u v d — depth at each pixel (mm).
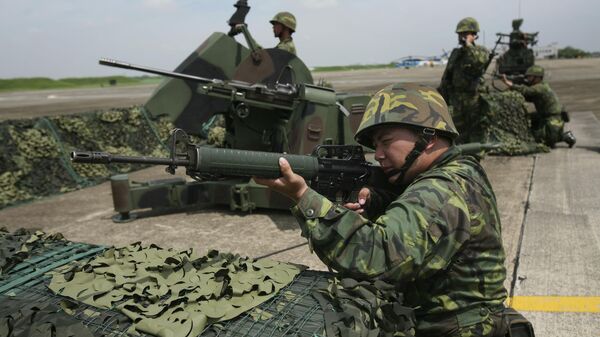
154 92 6266
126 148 9195
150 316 1676
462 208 1721
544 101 9773
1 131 7328
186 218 5977
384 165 1935
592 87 24562
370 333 1579
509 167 8375
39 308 1688
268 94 5477
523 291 3744
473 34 8602
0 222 6039
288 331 1633
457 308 1829
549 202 6102
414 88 1906
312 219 1728
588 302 3539
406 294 1902
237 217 5934
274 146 5977
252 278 1969
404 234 1645
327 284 1980
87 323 1670
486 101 8906
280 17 6730
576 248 4555
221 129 7902
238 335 1623
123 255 2240
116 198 5863
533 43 12250
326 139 5910
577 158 8859
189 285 1883
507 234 4988
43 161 7668
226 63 6457
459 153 1962
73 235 5473
